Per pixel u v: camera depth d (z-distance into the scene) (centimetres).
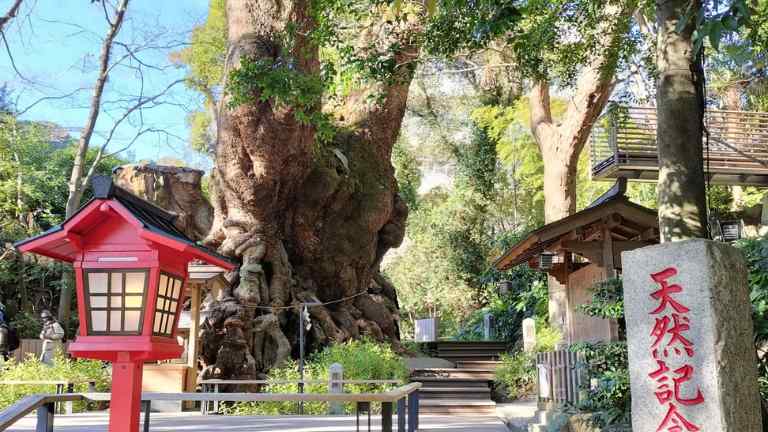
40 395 423
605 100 1728
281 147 1490
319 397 538
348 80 948
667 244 489
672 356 473
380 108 1886
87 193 2206
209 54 2214
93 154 2281
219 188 1611
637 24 1393
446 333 2675
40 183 2036
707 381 457
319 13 1002
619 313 802
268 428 882
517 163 2722
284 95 1020
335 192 1742
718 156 1584
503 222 2866
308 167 1642
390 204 1866
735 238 1788
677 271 480
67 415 1088
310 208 1688
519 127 2508
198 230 1795
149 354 343
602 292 838
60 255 370
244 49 1429
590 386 838
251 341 1459
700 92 602
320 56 1509
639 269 499
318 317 1620
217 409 1224
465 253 2638
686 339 469
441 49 966
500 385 1591
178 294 379
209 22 2275
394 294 2077
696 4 584
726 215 1892
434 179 3195
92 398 502
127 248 352
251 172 1527
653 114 1586
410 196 2930
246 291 1457
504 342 2008
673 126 591
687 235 573
